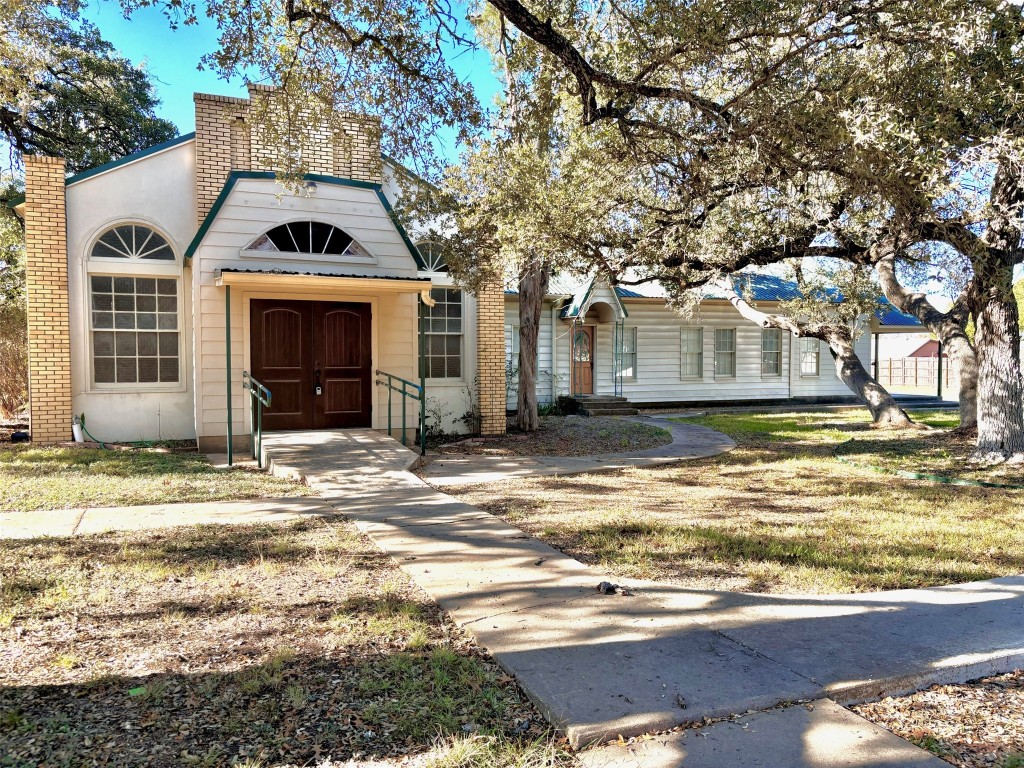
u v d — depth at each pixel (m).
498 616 4.36
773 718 3.16
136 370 12.59
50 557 5.58
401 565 5.50
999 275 9.21
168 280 12.77
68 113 19.73
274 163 10.02
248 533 6.46
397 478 9.39
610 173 10.17
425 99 9.21
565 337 20.31
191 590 4.85
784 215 11.23
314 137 13.06
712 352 23.12
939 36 6.15
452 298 14.48
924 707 3.41
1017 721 3.28
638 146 8.84
